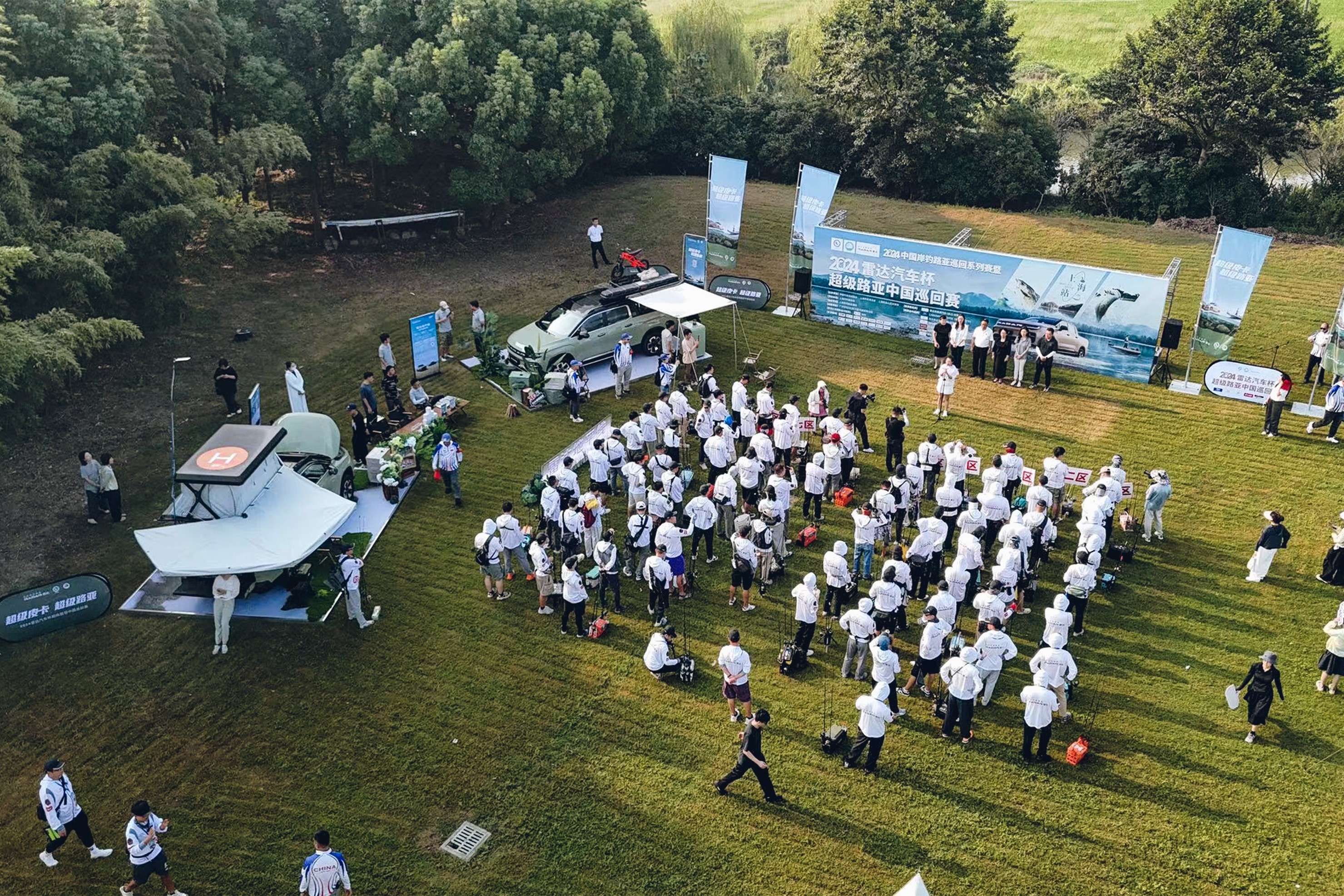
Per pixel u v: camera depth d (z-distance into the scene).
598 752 17.14
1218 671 18.59
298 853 15.41
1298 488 24.19
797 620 18.66
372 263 37.50
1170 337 28.86
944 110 44.50
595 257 37.62
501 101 35.72
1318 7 41.75
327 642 19.66
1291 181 48.25
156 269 29.47
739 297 34.53
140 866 14.20
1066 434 26.72
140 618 20.09
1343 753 16.80
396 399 26.89
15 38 27.17
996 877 14.76
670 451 24.91
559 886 14.83
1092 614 20.19
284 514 20.05
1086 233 40.19
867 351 31.69
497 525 20.70
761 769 15.59
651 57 43.88
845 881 14.75
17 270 24.83
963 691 16.69
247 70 34.53
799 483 24.83
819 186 31.83
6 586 20.45
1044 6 73.94
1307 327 31.70
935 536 20.11
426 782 16.64
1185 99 40.84
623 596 21.16
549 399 28.45
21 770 16.77
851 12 46.38
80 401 27.03
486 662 19.20
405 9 36.88
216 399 27.86
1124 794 16.11
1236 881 14.62
